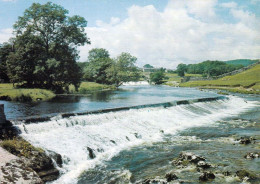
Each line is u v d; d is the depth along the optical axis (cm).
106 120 2058
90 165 1338
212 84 8606
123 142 1762
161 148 1620
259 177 1130
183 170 1227
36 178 973
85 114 2011
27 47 4775
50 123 1689
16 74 4922
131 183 1110
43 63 4881
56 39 5203
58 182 1134
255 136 1920
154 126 2230
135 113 2373
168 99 4212
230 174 1167
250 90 6544
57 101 3631
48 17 4928
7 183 855
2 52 6550
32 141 1430
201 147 1625
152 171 1232
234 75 10444
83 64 11738
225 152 1501
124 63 9562
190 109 3077
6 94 3828
